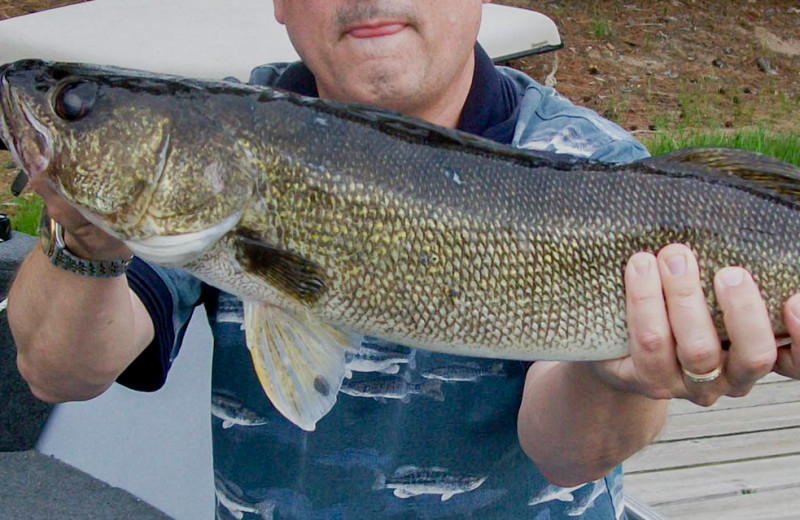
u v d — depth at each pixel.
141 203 1.91
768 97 11.94
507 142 2.35
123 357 2.11
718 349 1.79
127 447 3.42
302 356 1.97
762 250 1.96
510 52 4.45
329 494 2.30
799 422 4.02
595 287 1.96
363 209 1.91
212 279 1.98
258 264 1.92
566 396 2.05
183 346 3.15
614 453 2.11
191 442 3.24
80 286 1.95
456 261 1.93
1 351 3.49
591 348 1.97
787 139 8.50
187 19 4.07
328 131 1.93
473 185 1.95
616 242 1.95
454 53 2.27
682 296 1.79
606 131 2.38
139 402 3.36
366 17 2.21
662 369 1.83
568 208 1.96
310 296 1.94
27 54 3.76
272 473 2.33
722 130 10.03
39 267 1.98
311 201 1.91
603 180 1.99
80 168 1.90
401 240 1.92
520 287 1.95
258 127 1.92
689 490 3.54
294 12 2.29
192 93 1.93
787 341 1.97
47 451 3.64
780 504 3.45
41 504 3.34
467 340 1.97
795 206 1.99
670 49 13.13
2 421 3.58
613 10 14.08
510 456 2.31
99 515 3.29
